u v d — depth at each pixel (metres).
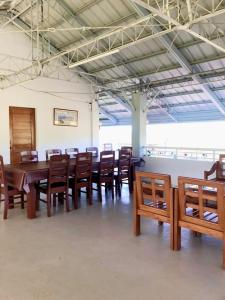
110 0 5.09
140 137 7.45
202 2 4.21
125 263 2.64
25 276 2.39
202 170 6.17
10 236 3.31
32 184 4.03
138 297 2.09
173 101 8.21
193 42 5.28
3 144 6.45
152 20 4.72
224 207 2.50
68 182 4.50
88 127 8.20
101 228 3.61
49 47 6.75
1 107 6.38
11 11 6.06
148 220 3.94
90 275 2.41
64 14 5.82
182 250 2.94
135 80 7.45
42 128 7.12
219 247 3.03
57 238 3.26
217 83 6.57
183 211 2.86
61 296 2.10
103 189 6.11
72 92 7.73
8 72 6.44
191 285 2.25
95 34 6.07
